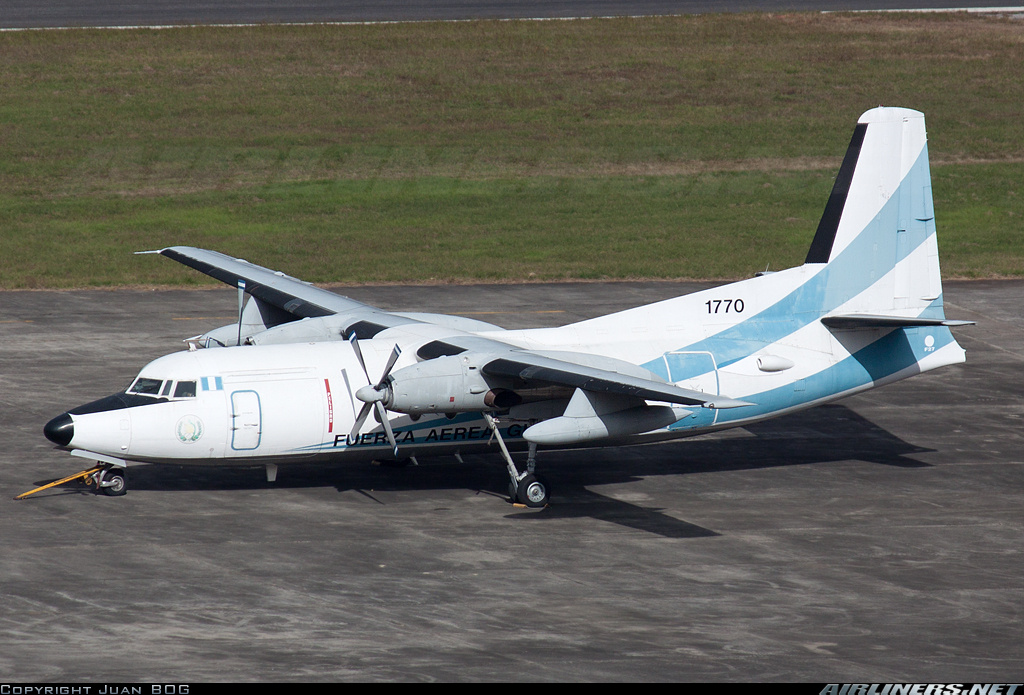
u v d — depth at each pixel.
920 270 96.00
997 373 124.88
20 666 56.84
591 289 158.00
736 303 92.19
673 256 179.00
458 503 84.88
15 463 89.81
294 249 178.50
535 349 87.19
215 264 113.69
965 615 66.25
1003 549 77.31
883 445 101.44
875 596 68.94
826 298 94.00
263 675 56.41
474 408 80.69
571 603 66.94
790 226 198.12
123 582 68.44
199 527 78.12
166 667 57.12
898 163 94.31
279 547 74.94
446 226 195.38
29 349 123.31
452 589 68.69
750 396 90.75
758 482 91.19
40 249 174.38
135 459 82.12
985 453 99.19
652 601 67.50
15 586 67.38
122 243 179.62
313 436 83.81
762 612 66.12
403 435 85.38
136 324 135.38
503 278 164.38
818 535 79.44
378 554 74.19
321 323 93.75
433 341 86.94
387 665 57.88
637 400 81.38
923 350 96.19
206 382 82.31
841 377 93.75
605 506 84.94
